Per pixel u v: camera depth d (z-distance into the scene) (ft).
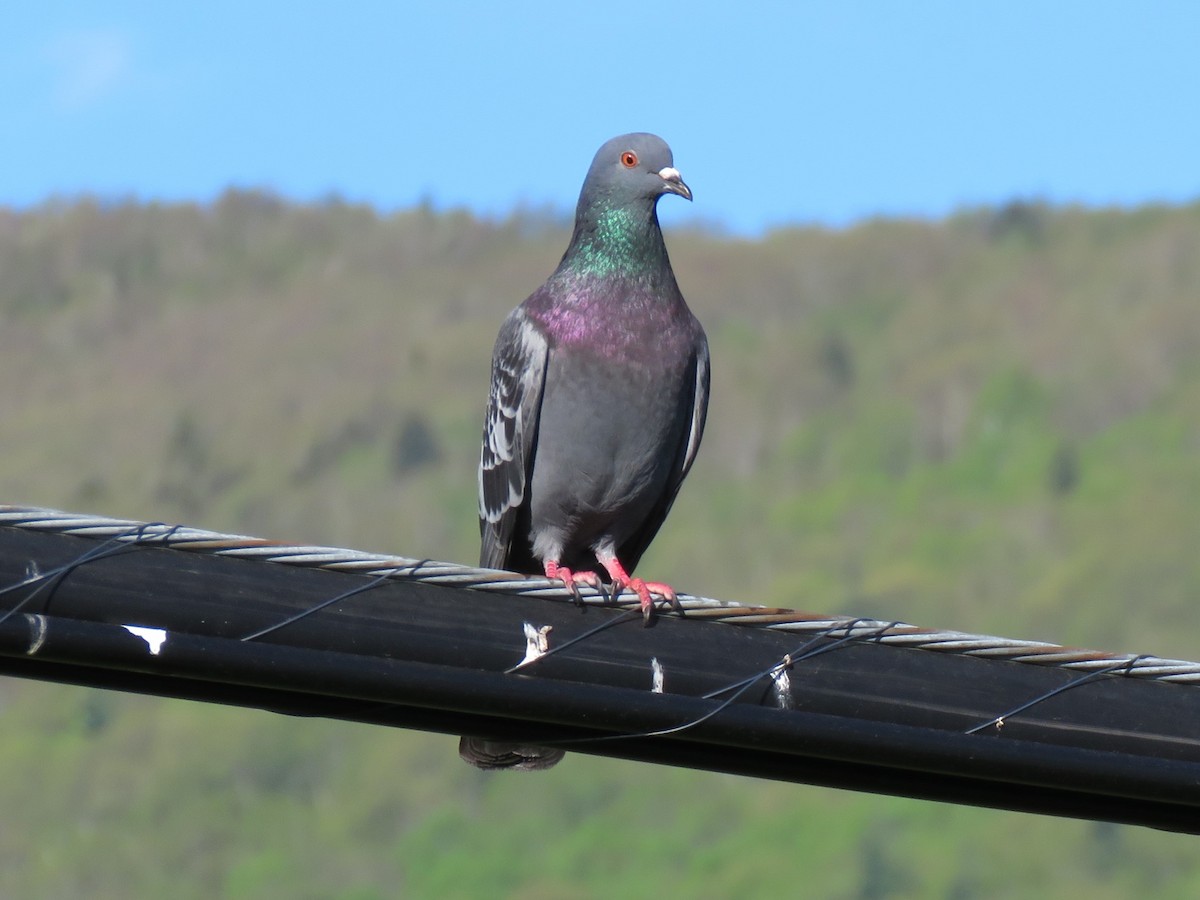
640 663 14.58
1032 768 14.90
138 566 13.38
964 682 15.01
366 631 13.89
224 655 13.46
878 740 14.74
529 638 14.37
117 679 13.65
